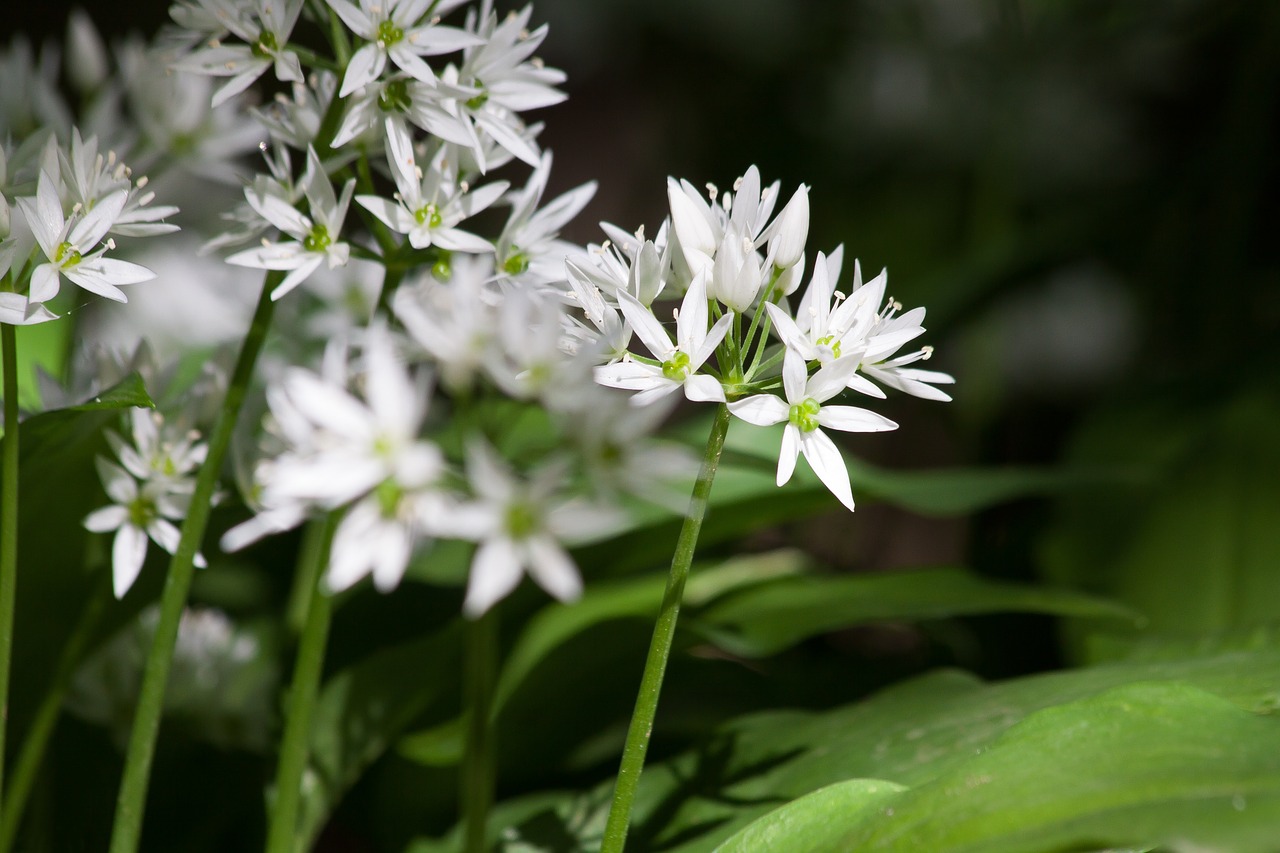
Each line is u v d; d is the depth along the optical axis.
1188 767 0.40
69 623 0.49
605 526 0.42
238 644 0.54
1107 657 0.53
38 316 0.43
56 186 0.44
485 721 0.49
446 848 0.52
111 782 0.53
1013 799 0.41
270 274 0.45
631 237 0.44
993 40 1.03
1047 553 0.72
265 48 0.45
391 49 0.44
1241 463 0.70
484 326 0.43
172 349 0.54
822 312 0.43
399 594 0.55
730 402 0.43
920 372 0.44
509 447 0.49
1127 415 0.76
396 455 0.42
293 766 0.46
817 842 0.42
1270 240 1.00
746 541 0.96
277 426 0.46
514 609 0.55
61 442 0.46
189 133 0.51
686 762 0.51
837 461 0.43
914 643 1.02
